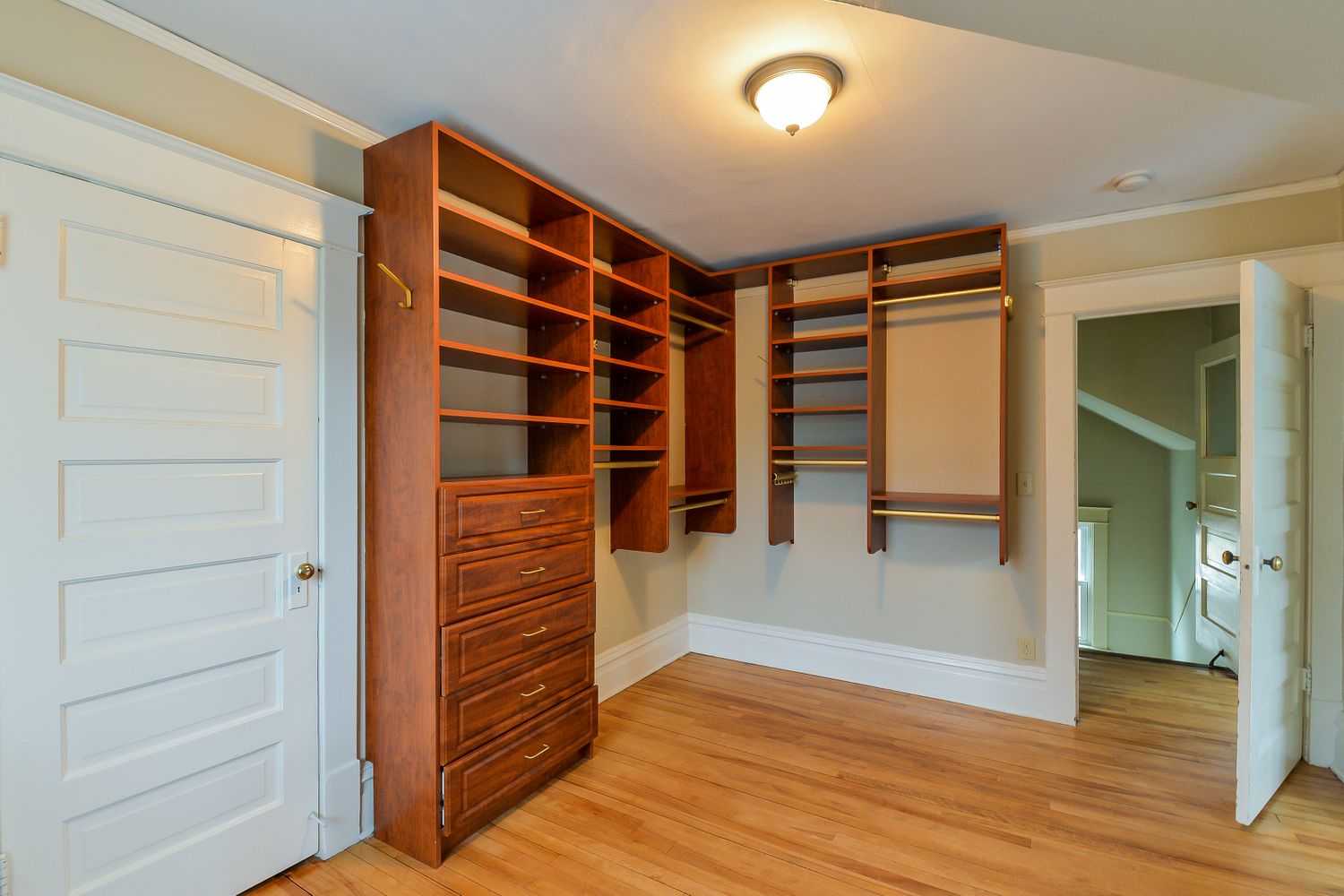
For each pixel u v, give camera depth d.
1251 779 2.03
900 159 2.27
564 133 2.08
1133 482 4.96
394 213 1.99
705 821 2.11
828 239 3.15
